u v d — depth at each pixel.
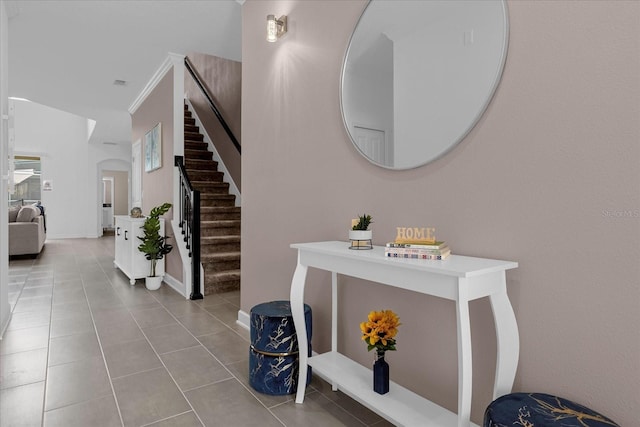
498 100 1.40
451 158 1.57
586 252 1.18
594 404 1.17
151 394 1.98
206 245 4.58
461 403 1.19
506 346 1.28
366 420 1.76
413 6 1.72
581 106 1.19
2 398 1.93
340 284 2.14
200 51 4.21
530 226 1.31
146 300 3.94
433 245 1.39
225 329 3.03
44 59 4.42
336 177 2.15
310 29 2.36
